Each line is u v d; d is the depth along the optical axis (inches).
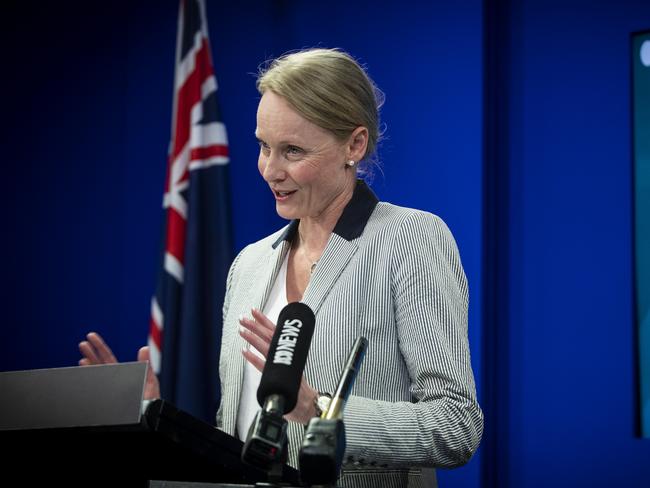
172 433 67.2
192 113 241.9
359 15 241.6
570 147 213.0
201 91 243.6
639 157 205.8
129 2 273.7
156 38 269.0
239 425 106.7
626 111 208.5
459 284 106.2
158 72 267.1
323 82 103.0
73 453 75.7
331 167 105.2
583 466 201.0
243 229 249.4
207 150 240.8
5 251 274.2
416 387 97.3
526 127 218.7
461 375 95.7
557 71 217.5
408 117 228.7
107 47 273.9
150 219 261.1
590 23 215.6
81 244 267.7
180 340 229.9
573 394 204.2
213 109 242.7
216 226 235.5
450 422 91.1
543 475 204.4
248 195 250.4
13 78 280.4
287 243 113.1
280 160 104.6
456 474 208.7
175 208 239.0
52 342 266.4
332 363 99.3
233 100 256.2
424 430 88.8
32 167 275.6
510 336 212.2
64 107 275.4
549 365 207.5
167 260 236.8
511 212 216.8
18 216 274.8
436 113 225.5
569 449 202.7
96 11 276.5
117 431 67.1
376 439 86.1
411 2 234.2
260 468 61.5
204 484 66.4
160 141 263.4
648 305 200.4
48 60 278.5
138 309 258.4
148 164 263.9
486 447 208.5
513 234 215.9
